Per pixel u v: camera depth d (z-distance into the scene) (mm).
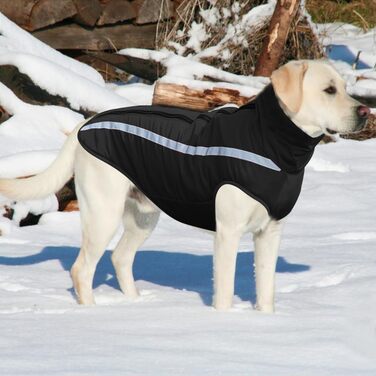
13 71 14891
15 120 14227
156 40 21125
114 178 8484
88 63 21625
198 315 7551
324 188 14086
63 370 5668
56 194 12867
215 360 6035
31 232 12039
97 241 8578
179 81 16594
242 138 7773
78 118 14867
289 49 20156
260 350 6367
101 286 9523
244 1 20422
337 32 28844
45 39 20562
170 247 11273
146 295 8992
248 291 9133
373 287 8672
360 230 11969
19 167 12367
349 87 18469
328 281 9375
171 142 8148
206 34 20531
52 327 7105
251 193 7695
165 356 6109
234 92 16688
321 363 6059
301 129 7707
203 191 7969
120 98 15773
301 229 12172
